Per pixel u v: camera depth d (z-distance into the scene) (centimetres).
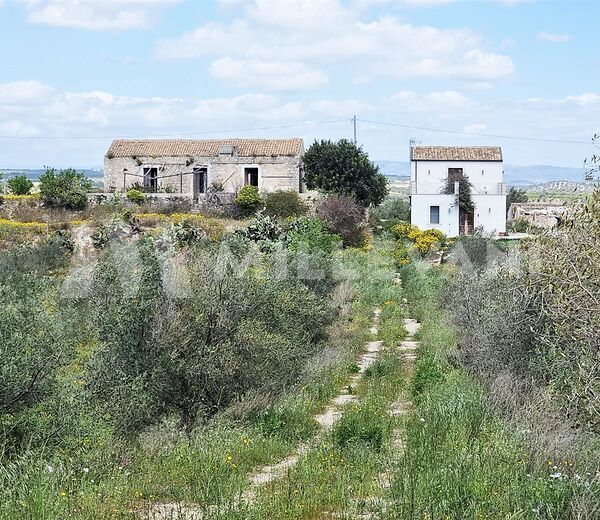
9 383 1139
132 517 925
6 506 887
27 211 5000
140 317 1477
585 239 936
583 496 859
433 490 945
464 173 6119
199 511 968
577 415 998
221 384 1518
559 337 1168
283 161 5966
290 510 938
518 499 899
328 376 1908
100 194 5388
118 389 1388
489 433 1206
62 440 1167
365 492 1018
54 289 1995
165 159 6159
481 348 1627
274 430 1411
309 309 2206
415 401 1577
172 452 1239
